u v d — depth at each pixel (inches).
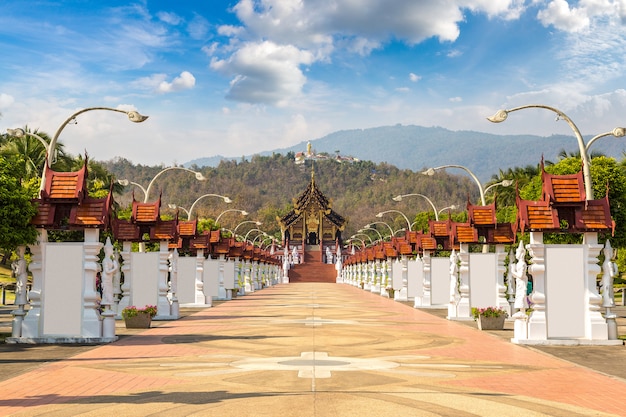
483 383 598.9
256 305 1932.8
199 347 872.3
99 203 924.0
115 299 1368.1
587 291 914.1
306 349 845.8
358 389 557.3
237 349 847.1
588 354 812.0
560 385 593.6
